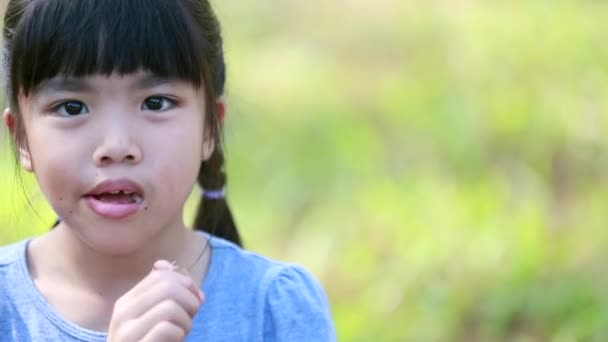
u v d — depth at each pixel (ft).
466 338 22.82
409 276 24.45
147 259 12.41
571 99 29.99
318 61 33.96
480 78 31.48
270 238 26.66
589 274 23.82
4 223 24.43
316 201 27.76
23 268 12.64
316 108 31.24
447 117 29.60
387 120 30.48
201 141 12.22
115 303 12.27
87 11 11.53
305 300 12.80
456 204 26.40
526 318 23.04
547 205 26.48
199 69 11.96
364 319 23.31
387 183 27.63
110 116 11.53
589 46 32.14
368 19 36.09
